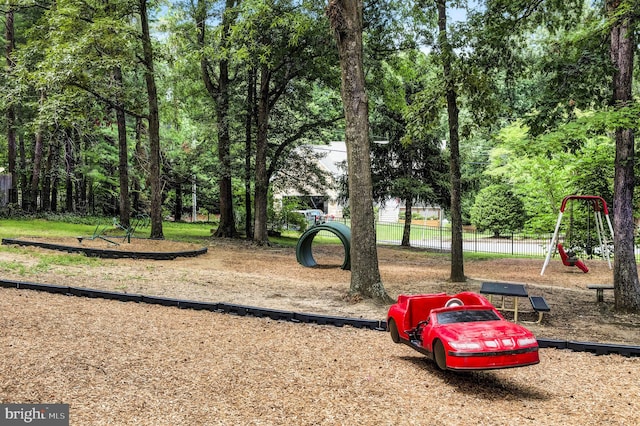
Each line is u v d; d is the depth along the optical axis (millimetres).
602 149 26344
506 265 27156
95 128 39312
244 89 33500
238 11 27547
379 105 36250
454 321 8391
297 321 11844
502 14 16516
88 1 25453
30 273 15367
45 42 25219
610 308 14922
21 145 40125
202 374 7750
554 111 15773
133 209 46938
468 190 39344
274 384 7508
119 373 7531
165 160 45594
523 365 7617
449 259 30516
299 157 36750
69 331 9516
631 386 8250
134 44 25547
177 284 15711
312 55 28516
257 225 31328
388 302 14445
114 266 18281
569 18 17844
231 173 33438
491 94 18172
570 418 6754
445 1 18672
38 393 6590
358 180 14688
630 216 14531
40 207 39969
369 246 14625
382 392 7406
